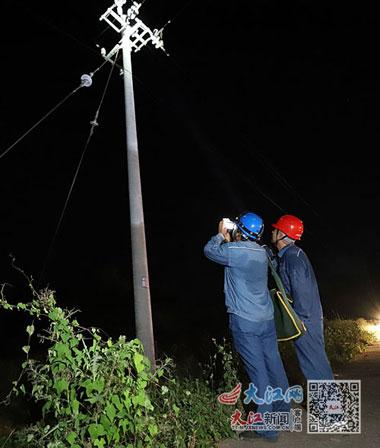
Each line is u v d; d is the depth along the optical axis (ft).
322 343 18.15
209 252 17.16
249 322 16.75
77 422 12.53
